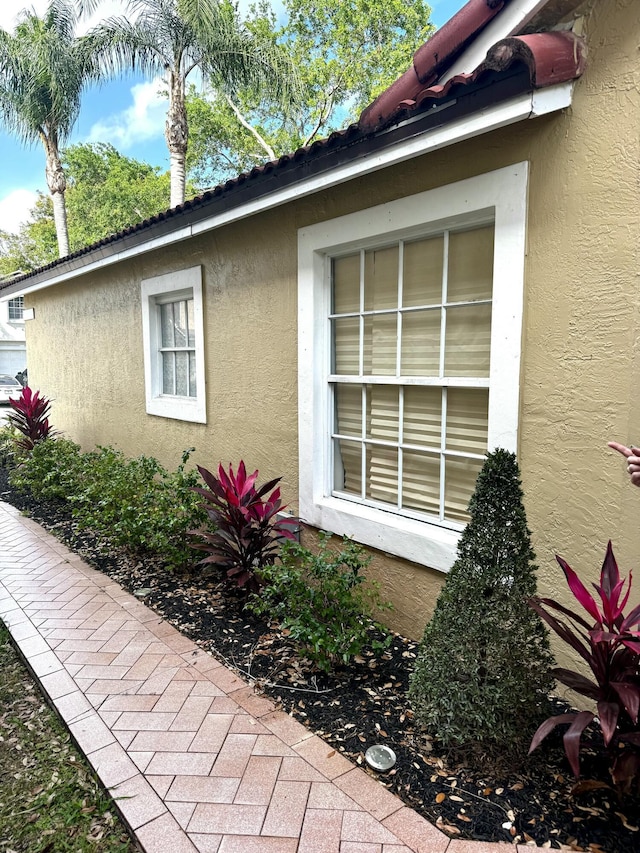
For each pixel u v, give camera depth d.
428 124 2.67
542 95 2.35
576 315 2.51
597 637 1.91
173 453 6.20
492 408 2.86
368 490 3.90
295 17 21.83
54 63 13.70
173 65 13.73
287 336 4.29
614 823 1.97
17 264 36.09
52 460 6.92
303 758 2.39
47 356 9.84
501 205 2.72
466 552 2.39
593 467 2.51
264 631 3.60
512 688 2.20
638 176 2.27
